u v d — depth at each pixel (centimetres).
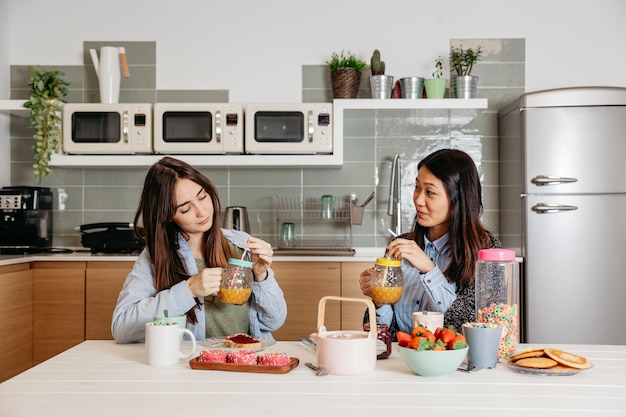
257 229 397
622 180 332
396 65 393
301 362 146
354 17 393
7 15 394
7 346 316
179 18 396
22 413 108
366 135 397
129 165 368
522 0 392
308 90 395
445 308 181
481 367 140
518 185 346
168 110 357
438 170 192
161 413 108
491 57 392
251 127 356
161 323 149
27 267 341
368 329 153
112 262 344
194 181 184
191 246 195
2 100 364
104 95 373
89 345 168
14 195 365
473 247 191
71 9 396
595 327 333
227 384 127
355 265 343
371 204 396
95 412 109
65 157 364
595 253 333
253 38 396
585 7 390
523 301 341
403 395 120
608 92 332
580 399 118
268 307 185
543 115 336
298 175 396
